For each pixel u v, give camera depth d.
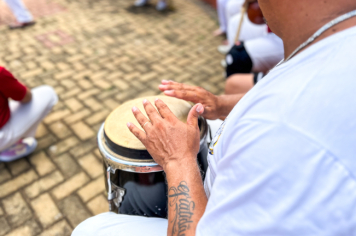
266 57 2.12
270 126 0.46
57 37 4.12
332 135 0.42
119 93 2.89
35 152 2.20
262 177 0.46
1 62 3.48
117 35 4.18
